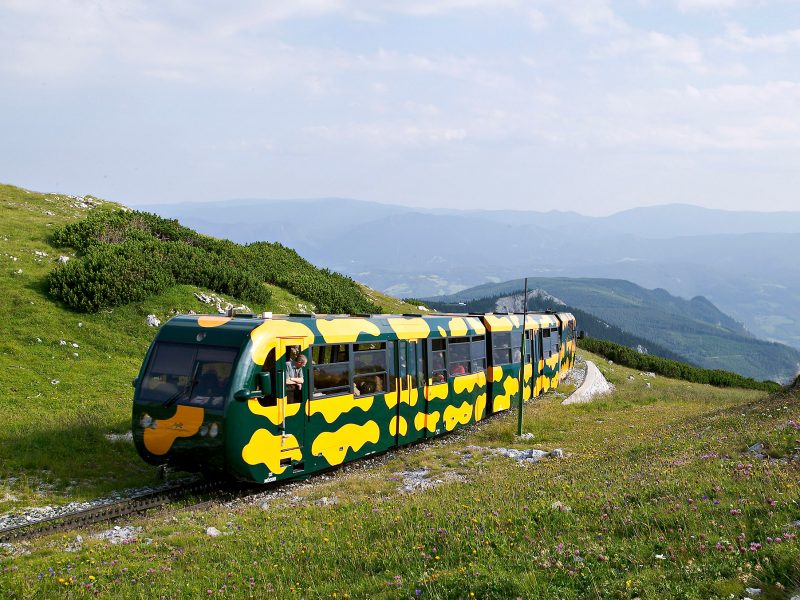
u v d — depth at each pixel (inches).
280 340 631.8
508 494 509.4
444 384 895.1
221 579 374.9
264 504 578.2
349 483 650.2
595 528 378.6
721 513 365.7
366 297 1963.6
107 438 754.2
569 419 1074.7
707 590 278.7
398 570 356.2
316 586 353.4
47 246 1472.7
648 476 490.3
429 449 840.3
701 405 1370.6
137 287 1284.4
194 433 595.8
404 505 502.6
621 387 1763.0
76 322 1179.3
